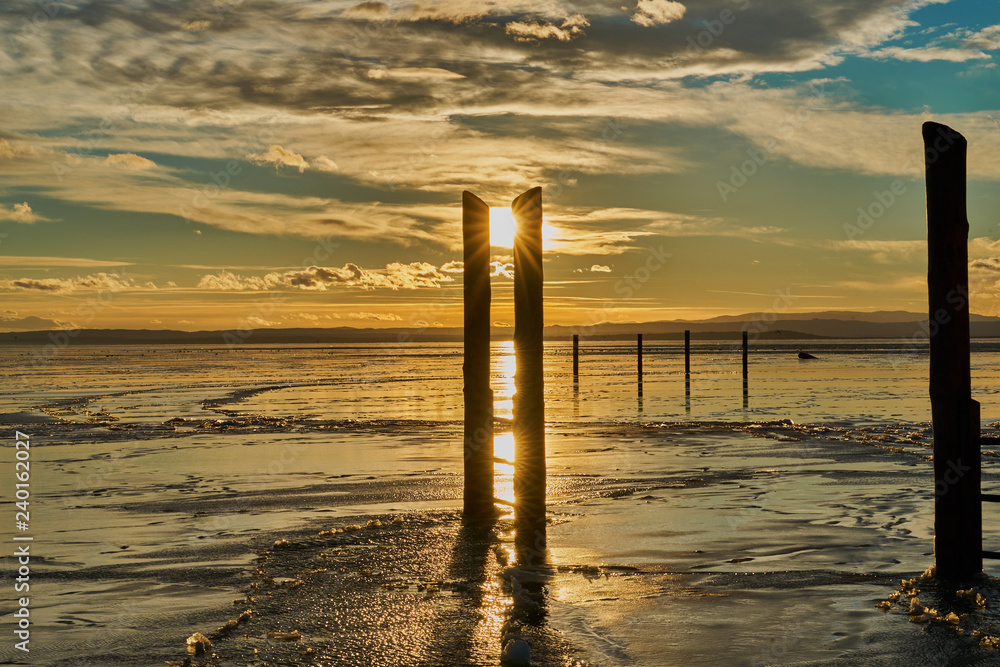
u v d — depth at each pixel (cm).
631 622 674
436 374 6181
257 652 612
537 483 918
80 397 3706
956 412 765
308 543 944
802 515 1084
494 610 705
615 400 3350
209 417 2697
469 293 1089
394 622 676
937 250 759
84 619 691
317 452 1777
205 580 805
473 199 1075
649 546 926
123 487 1352
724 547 919
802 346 17550
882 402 3109
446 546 926
